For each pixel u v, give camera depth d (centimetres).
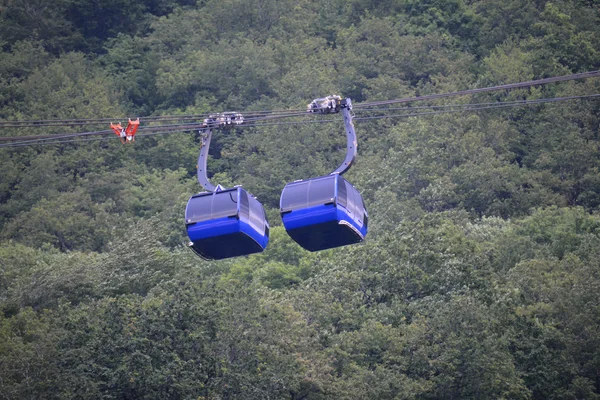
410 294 19325
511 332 18650
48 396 15825
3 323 17575
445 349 17412
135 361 15888
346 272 19400
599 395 18125
